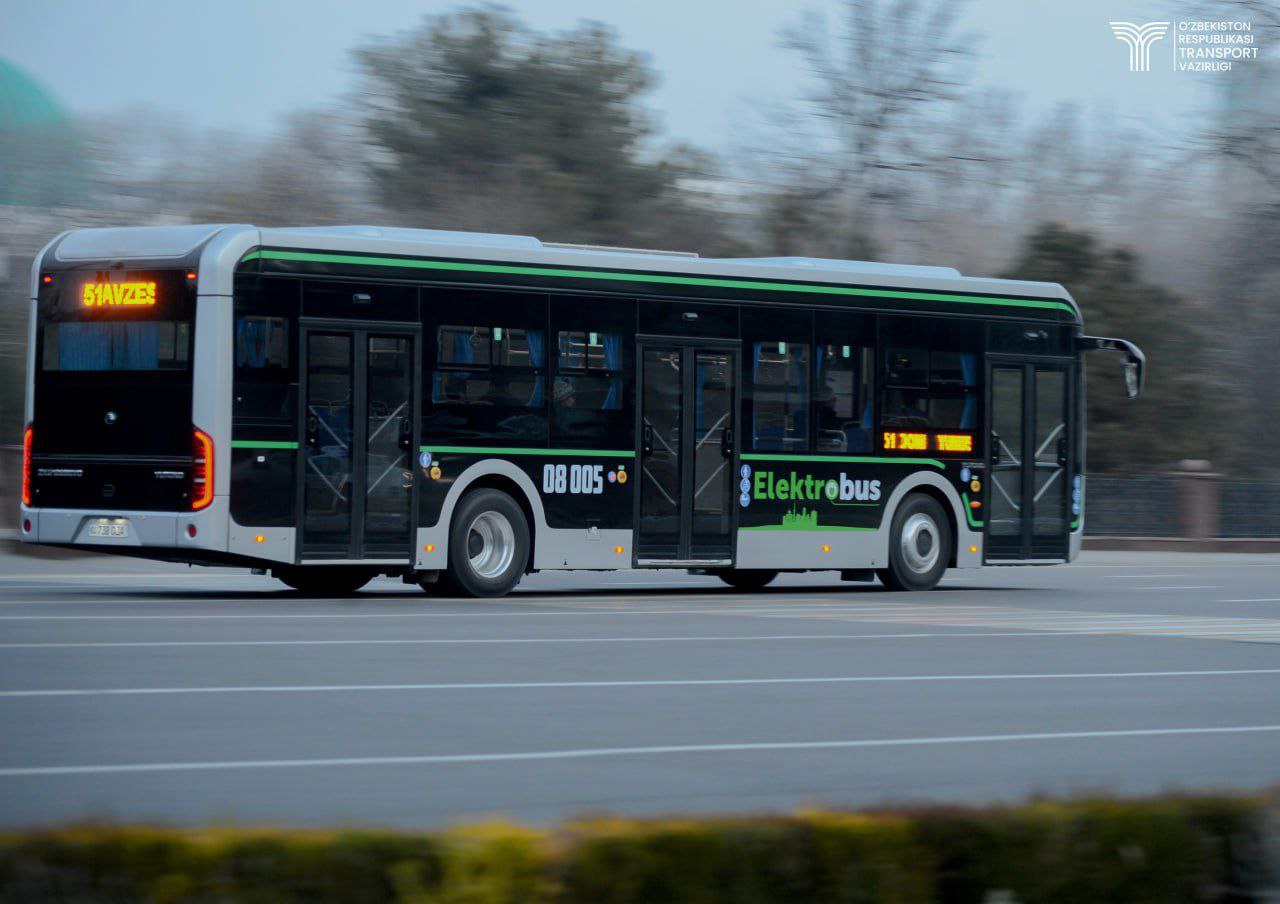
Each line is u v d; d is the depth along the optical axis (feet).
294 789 43.29
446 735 52.21
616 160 283.18
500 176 273.95
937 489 122.72
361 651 73.72
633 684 65.26
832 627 91.45
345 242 100.27
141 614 88.53
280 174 264.52
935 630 90.79
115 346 98.07
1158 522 215.72
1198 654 81.41
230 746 49.24
